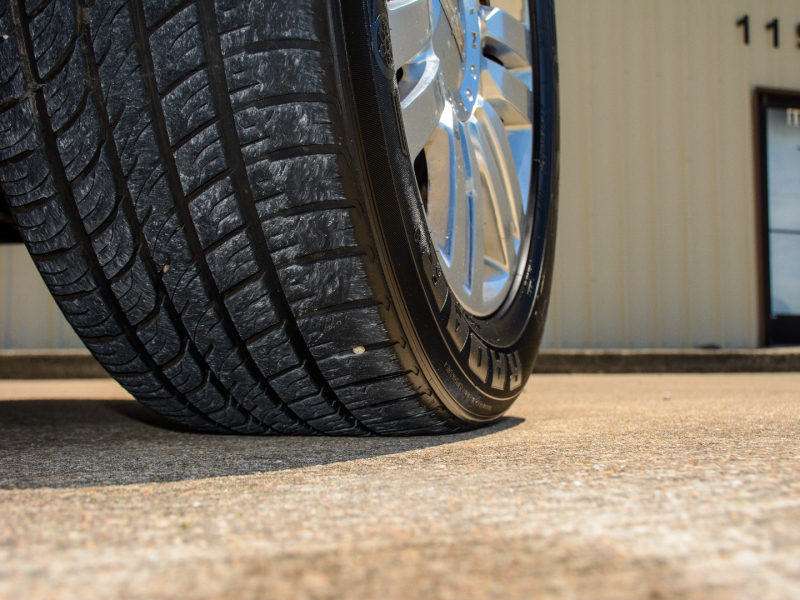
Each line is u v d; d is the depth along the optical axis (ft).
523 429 5.56
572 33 24.18
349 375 4.41
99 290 4.39
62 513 2.77
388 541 2.31
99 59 3.81
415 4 5.39
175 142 3.85
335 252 3.97
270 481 3.45
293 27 3.70
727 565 1.98
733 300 25.35
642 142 24.54
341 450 4.49
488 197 6.57
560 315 23.75
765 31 26.03
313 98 3.76
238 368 4.50
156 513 2.76
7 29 3.89
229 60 3.73
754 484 3.01
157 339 4.49
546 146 7.75
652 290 24.44
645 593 1.79
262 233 3.97
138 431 5.85
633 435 4.94
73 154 3.99
